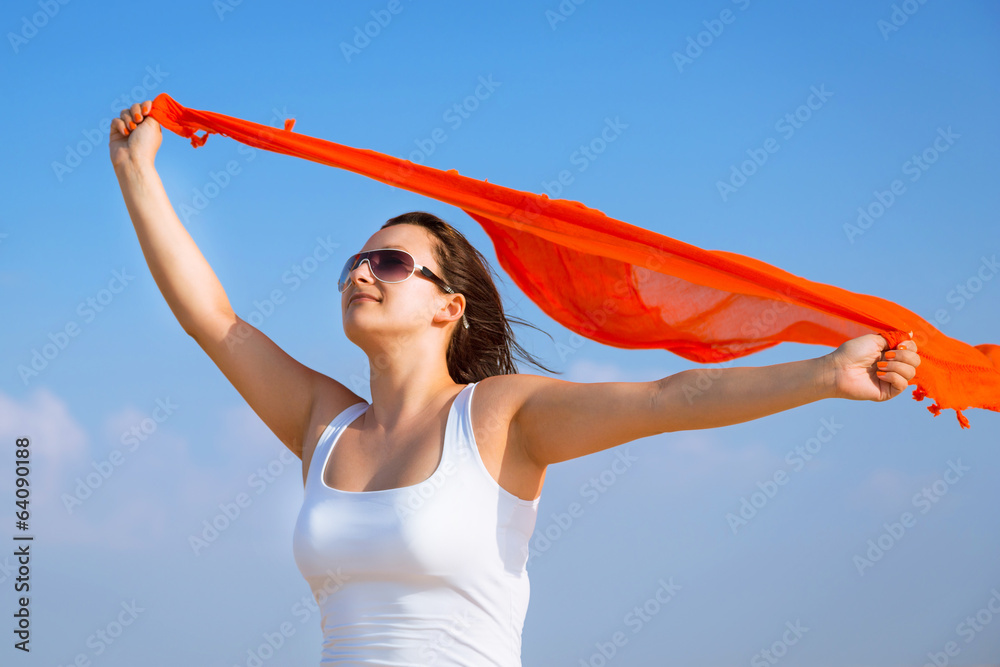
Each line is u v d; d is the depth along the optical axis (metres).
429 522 2.36
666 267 2.92
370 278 2.81
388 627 2.38
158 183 3.12
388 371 2.79
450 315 2.91
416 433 2.64
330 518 2.51
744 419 2.17
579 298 3.25
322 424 2.91
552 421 2.43
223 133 3.28
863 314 2.62
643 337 3.17
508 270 3.34
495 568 2.41
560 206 2.98
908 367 2.10
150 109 3.21
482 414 2.54
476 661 2.36
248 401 3.08
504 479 2.51
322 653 2.53
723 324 3.03
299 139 3.26
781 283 2.73
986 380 2.73
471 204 3.08
